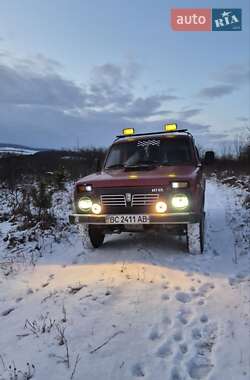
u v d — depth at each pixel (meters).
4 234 7.12
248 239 6.13
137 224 4.89
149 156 6.06
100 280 4.45
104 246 6.04
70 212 9.09
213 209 9.88
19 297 4.14
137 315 3.52
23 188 11.77
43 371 2.70
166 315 3.51
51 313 3.65
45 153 20.98
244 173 19.20
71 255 5.68
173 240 6.16
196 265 4.88
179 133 6.42
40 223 7.46
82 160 19.20
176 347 2.99
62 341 3.09
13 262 5.45
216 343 3.03
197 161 5.99
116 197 4.99
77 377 2.62
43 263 5.36
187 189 4.76
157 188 4.80
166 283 4.30
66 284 4.42
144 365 2.76
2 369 2.76
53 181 13.27
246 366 2.69
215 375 2.62
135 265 4.90
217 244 6.00
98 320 3.44
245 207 9.55
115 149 6.41
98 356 2.87
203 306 3.70
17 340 3.19
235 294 3.93
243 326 3.25
